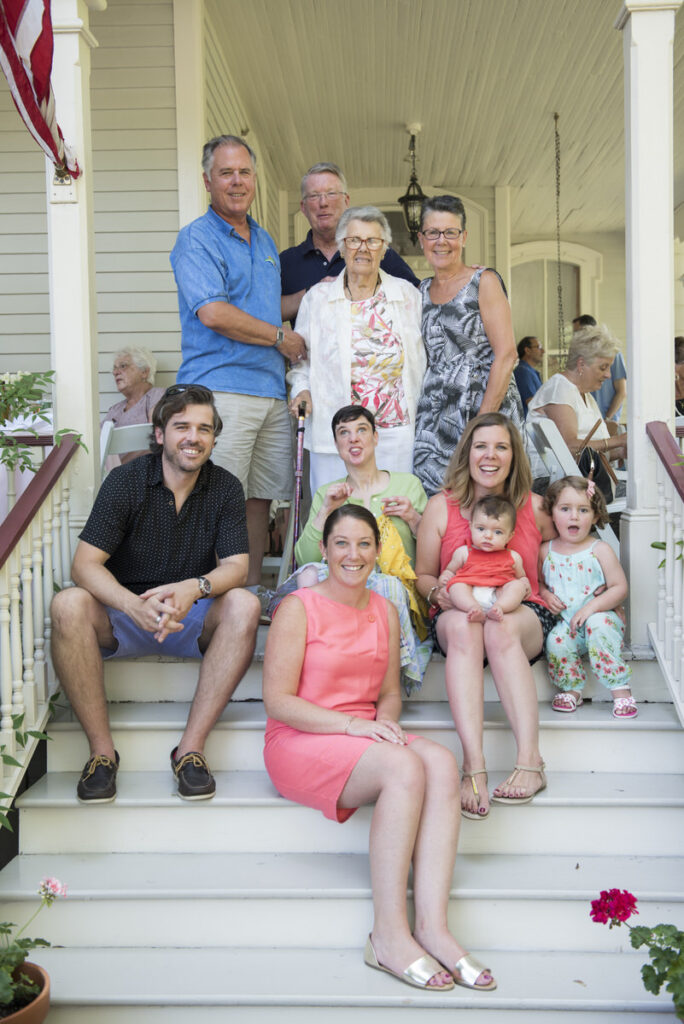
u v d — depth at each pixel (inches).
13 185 220.8
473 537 120.5
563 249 460.4
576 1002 93.7
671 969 87.6
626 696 122.7
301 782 106.7
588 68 265.9
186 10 213.3
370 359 144.6
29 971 94.3
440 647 122.5
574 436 182.7
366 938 104.3
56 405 137.5
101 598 115.0
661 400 134.9
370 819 113.1
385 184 376.8
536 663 129.7
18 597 116.0
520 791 110.7
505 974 98.6
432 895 98.8
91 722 115.3
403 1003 93.9
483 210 380.2
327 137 320.5
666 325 134.7
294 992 95.4
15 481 149.5
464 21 237.9
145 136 216.4
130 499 119.7
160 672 130.6
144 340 220.2
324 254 167.6
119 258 218.8
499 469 122.1
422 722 120.1
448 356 144.4
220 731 122.1
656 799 111.5
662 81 133.3
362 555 108.9
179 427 117.0
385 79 272.2
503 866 109.6
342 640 110.3
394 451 145.7
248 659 116.1
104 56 215.8
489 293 142.4
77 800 112.6
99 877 107.3
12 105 219.6
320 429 148.1
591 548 126.6
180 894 103.8
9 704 113.7
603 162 350.9
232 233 150.8
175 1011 95.7
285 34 243.6
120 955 103.7
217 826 113.8
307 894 103.7
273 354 154.4
